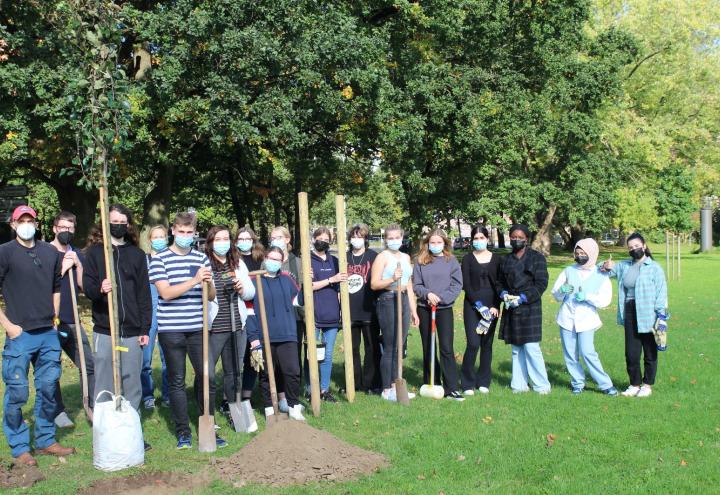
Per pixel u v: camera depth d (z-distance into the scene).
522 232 8.37
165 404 8.14
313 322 7.59
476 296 8.47
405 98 23.89
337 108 18.75
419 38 24.16
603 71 31.83
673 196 36.62
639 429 6.76
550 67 29.61
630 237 8.21
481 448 6.25
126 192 33.28
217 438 6.59
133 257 6.37
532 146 31.83
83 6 6.45
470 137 26.77
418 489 5.23
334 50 17.69
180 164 26.62
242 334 7.07
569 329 8.45
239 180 32.53
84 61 6.39
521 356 8.63
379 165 28.27
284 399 7.76
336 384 9.17
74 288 7.23
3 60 16.17
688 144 40.75
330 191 35.41
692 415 7.25
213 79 16.25
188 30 16.03
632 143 36.59
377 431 6.88
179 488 5.39
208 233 6.89
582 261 8.42
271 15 16.80
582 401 7.96
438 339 8.35
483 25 26.94
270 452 5.76
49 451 6.22
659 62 39.22
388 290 8.30
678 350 11.17
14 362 5.91
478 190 32.84
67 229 7.16
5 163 17.59
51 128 15.33
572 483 5.32
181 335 6.40
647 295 8.05
